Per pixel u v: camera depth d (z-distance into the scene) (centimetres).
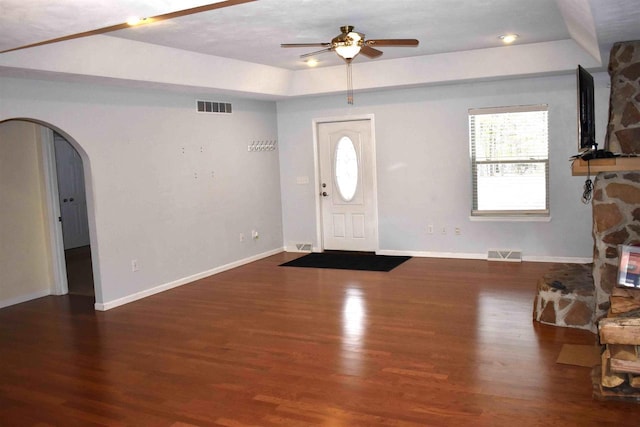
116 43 485
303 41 533
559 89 654
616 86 419
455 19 467
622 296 350
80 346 456
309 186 817
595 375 348
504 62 623
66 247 929
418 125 734
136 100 589
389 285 606
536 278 605
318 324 483
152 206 612
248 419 318
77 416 333
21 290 614
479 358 390
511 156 691
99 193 552
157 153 617
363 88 707
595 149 427
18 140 610
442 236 741
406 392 342
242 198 754
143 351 438
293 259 777
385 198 770
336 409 324
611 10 306
